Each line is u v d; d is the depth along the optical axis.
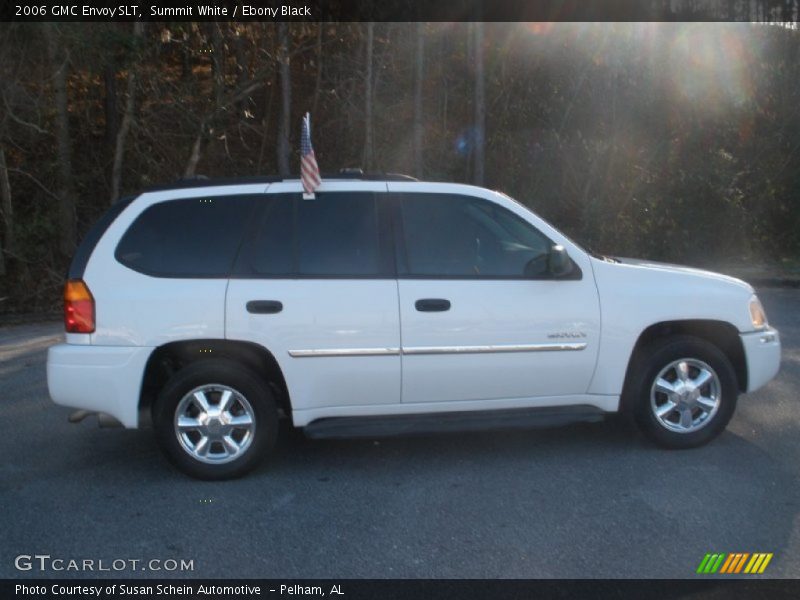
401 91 17.17
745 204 19.66
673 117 18.77
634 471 5.66
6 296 13.84
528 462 5.89
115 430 6.88
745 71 19.22
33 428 6.96
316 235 5.67
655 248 18.64
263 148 16.77
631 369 5.95
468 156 17.80
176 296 5.47
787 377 8.14
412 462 5.93
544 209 18.41
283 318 5.49
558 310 5.71
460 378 5.66
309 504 5.20
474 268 5.73
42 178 14.40
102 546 4.66
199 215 5.68
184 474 5.65
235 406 5.60
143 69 14.55
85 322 5.46
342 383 5.58
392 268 5.65
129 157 15.27
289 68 16.31
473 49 16.94
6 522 5.00
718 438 6.32
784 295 14.60
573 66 18.08
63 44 13.24
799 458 5.88
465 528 4.81
